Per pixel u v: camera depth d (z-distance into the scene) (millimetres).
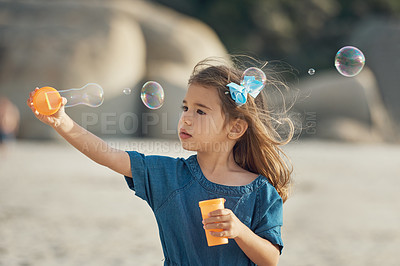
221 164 2793
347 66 3998
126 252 6266
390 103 48688
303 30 53844
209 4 54312
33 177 13703
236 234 2395
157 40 36156
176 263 2656
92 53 29859
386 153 28078
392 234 7625
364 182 14219
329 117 38812
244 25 51656
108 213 8875
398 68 51219
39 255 6031
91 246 6531
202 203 2404
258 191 2738
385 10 57500
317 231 7754
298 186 12656
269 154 2949
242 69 3145
